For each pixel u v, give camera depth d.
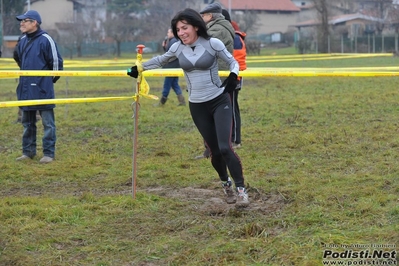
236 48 14.92
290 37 103.38
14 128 19.09
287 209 9.96
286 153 14.26
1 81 40.66
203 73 9.77
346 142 15.28
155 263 8.00
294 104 22.64
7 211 9.88
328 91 27.42
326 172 12.38
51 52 14.09
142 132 17.86
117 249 8.45
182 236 8.88
